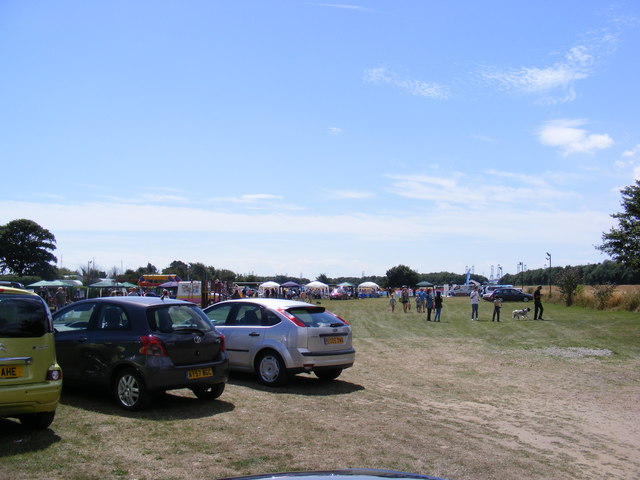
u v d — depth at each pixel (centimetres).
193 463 607
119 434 707
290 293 6041
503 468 641
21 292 690
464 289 7825
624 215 2744
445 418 882
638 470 670
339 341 1120
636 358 1616
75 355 896
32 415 704
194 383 862
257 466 605
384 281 12606
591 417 930
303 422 809
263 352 1102
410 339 2125
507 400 1047
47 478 543
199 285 3541
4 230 6981
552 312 3831
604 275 8950
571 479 624
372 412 896
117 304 897
